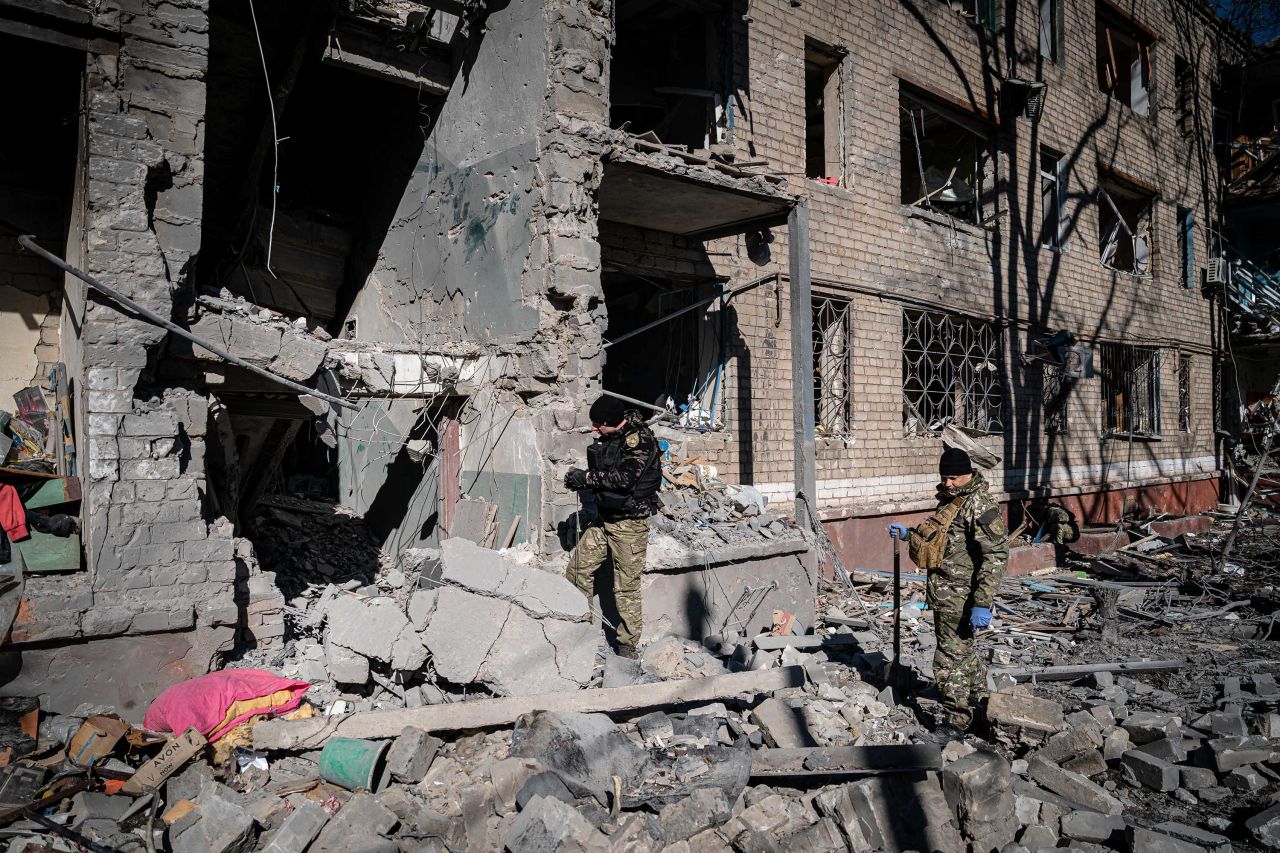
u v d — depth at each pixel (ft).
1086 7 47.57
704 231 27.20
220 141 27.78
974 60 38.83
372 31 23.80
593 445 18.31
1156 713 17.53
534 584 16.70
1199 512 55.93
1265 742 15.53
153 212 15.98
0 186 18.71
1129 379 51.06
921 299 35.76
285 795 12.35
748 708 16.62
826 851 11.87
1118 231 55.83
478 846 11.62
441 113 25.76
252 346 17.70
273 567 25.26
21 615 13.69
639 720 15.01
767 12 29.73
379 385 21.24
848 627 24.91
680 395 29.48
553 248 20.38
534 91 21.26
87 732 12.68
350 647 15.62
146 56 15.72
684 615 21.61
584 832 10.80
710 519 24.08
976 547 16.31
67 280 17.66
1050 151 44.57
